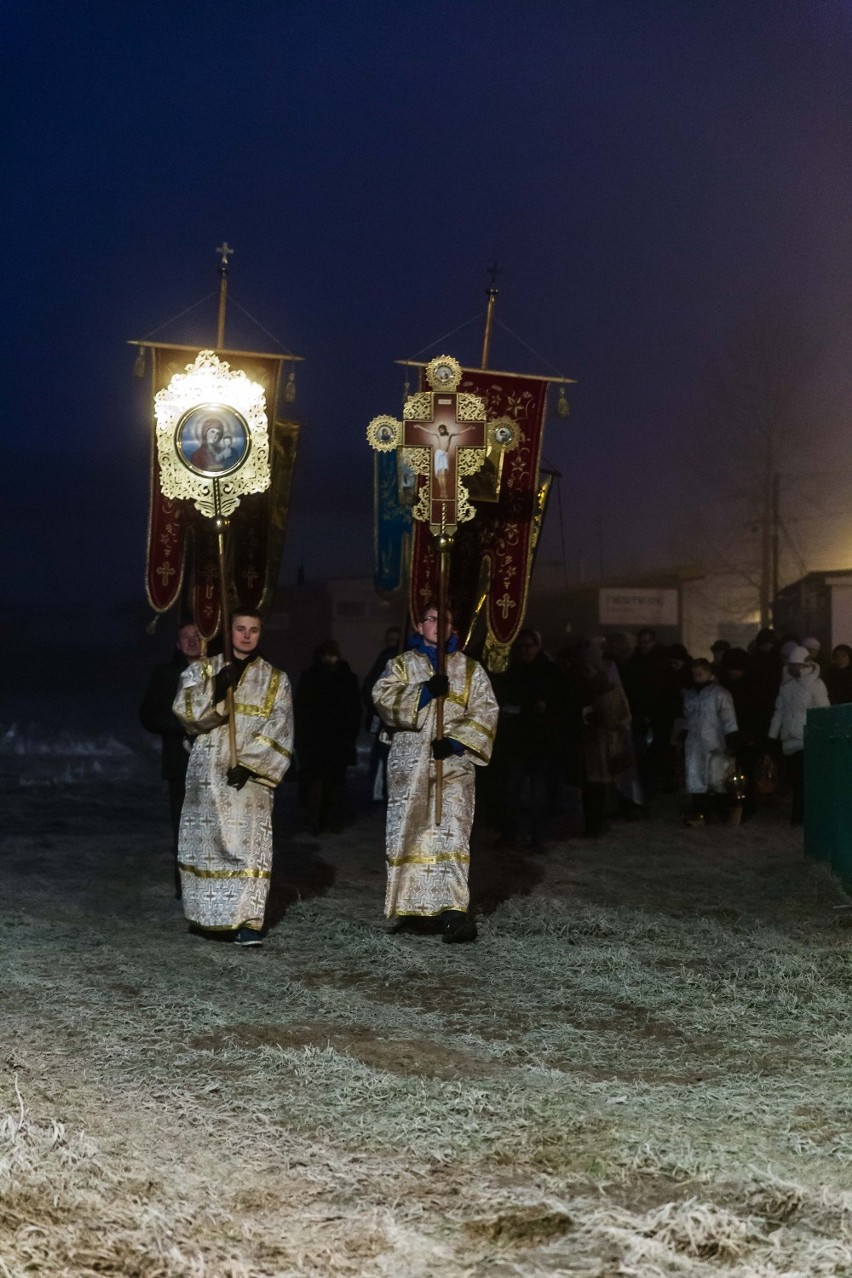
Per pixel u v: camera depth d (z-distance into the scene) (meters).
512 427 8.63
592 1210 3.96
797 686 13.33
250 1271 3.57
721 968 7.33
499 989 6.82
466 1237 3.82
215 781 7.79
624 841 12.45
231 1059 5.47
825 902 9.23
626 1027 6.14
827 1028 6.07
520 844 12.23
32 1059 5.38
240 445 8.08
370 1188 4.13
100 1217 3.81
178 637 9.09
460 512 8.25
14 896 9.22
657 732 15.90
